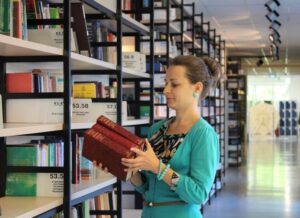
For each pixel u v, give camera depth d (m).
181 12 6.68
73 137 3.24
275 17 9.84
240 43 14.70
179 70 2.35
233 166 13.55
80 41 3.15
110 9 3.63
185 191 2.18
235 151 13.64
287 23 11.08
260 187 9.99
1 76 2.82
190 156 2.28
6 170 2.78
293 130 27.03
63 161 2.79
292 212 7.58
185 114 2.36
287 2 8.77
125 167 2.19
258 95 27.58
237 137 13.63
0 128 2.21
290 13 9.84
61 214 2.89
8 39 2.22
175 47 6.37
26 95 2.81
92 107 3.54
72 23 3.15
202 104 7.84
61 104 2.79
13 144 2.84
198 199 2.21
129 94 5.34
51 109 2.80
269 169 12.85
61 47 2.83
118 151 2.18
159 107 5.79
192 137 2.28
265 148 19.83
